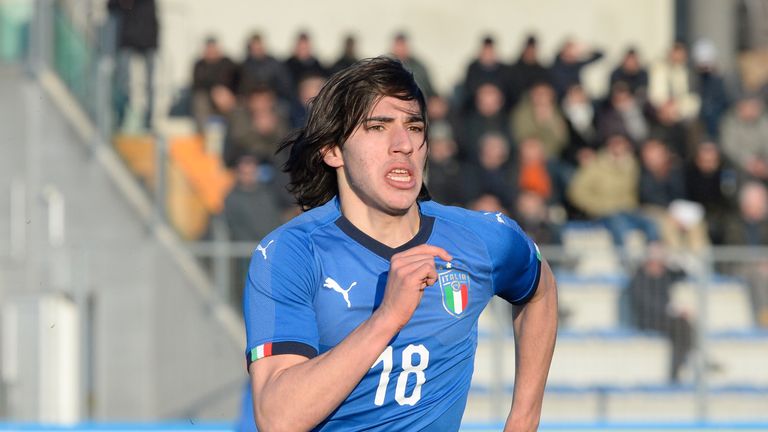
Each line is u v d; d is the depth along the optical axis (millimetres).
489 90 31609
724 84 37188
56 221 28328
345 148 8672
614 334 26688
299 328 8406
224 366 24938
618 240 30469
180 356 24844
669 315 26641
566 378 26734
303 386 7781
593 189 31578
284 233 8750
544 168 31734
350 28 44375
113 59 29953
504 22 45188
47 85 29078
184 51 42562
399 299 7742
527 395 9750
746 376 26812
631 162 31828
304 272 8555
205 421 24578
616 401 26453
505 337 25312
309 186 9312
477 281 9062
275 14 43812
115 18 30250
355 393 8664
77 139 28812
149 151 28359
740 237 31266
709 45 39812
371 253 8727
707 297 26625
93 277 24828
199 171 31328
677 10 45750
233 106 30969
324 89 8852
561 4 45312
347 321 8594
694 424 21656
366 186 8555
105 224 28281
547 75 34094
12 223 28281
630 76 36312
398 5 44750
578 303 27109
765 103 37094
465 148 31453
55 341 23906
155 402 24609
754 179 33125
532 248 9516
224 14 43344
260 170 30391
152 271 24906
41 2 29375
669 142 33844
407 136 8516
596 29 45344
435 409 8961
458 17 45031
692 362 26531
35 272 25984
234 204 26578
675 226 30406
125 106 29875
